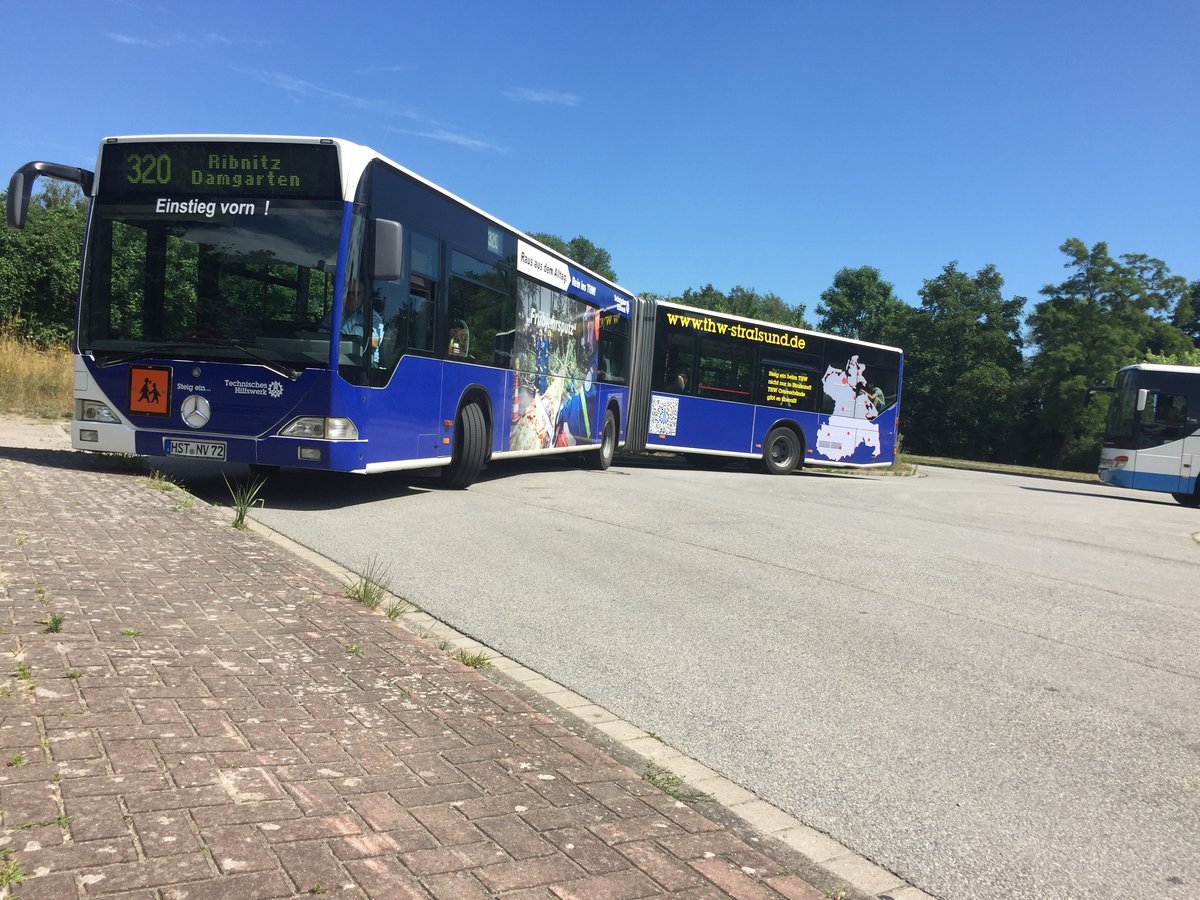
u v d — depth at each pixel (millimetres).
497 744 3557
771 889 2719
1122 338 53656
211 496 9789
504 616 5988
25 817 2529
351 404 9039
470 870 2588
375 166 9375
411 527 8922
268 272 8992
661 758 3867
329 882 2412
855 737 4305
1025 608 7316
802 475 22188
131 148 9219
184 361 9023
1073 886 3025
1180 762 4230
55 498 7477
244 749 3162
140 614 4547
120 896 2232
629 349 19016
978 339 59438
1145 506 20109
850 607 6926
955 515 14328
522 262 13289
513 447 13258
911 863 3113
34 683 3479
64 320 25500
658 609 6477
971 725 4562
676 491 14148
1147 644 6410
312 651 4359
